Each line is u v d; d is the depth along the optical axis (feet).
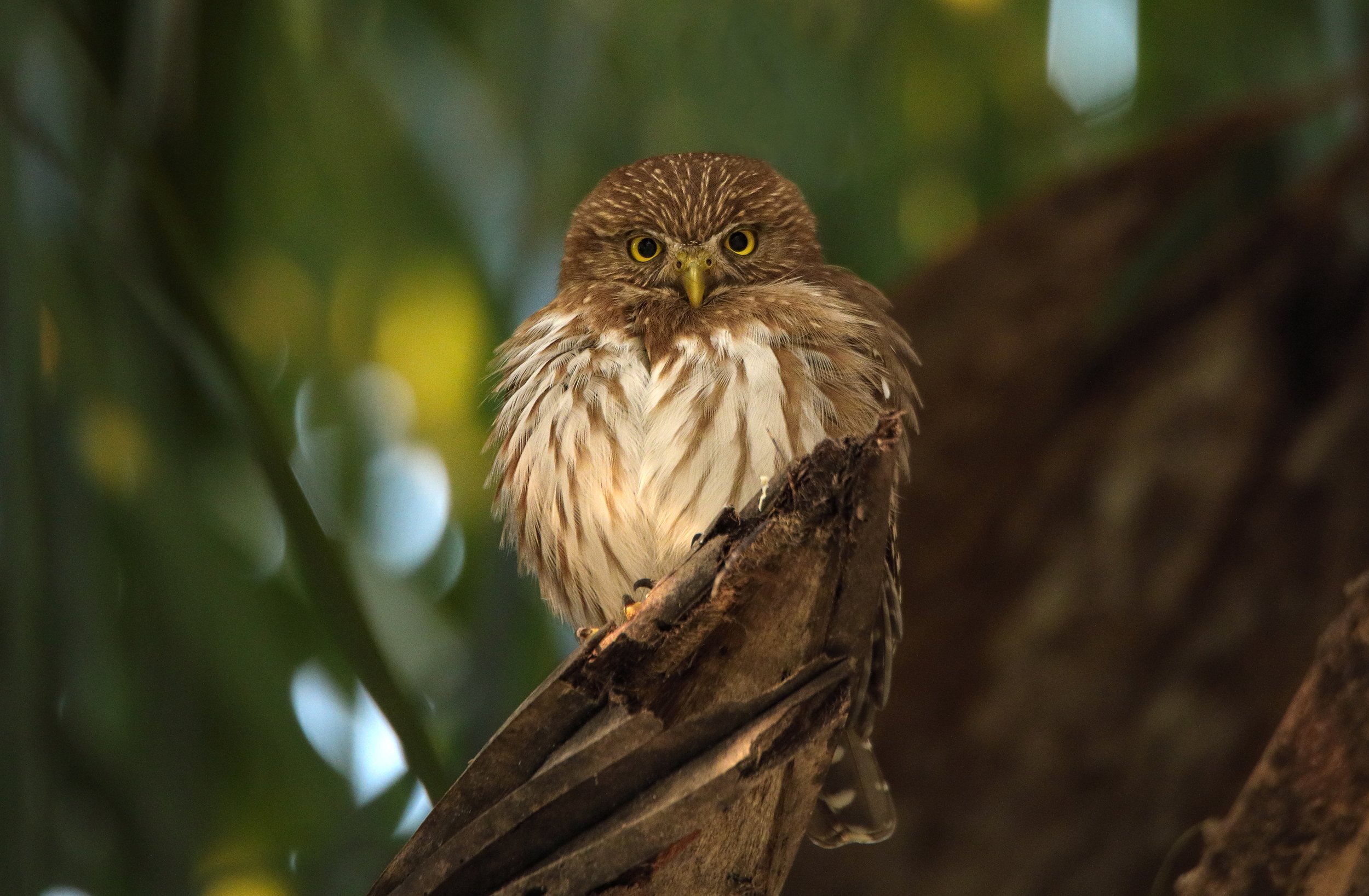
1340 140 30.63
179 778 27.22
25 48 22.25
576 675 15.84
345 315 33.99
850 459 15.55
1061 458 29.84
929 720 30.30
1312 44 32.91
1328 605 29.48
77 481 25.70
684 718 15.83
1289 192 29.55
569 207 31.24
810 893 30.53
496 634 27.35
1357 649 17.25
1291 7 33.19
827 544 15.60
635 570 26.53
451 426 34.42
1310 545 29.66
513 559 27.91
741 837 16.05
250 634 27.73
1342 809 17.57
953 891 30.35
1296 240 29.66
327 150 32.96
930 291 29.14
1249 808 17.94
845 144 30.58
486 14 32.50
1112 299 29.40
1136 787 29.86
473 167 31.81
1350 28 30.07
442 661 33.19
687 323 27.99
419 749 18.44
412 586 33.96
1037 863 30.14
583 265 30.14
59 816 26.00
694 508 25.63
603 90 30.45
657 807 15.64
